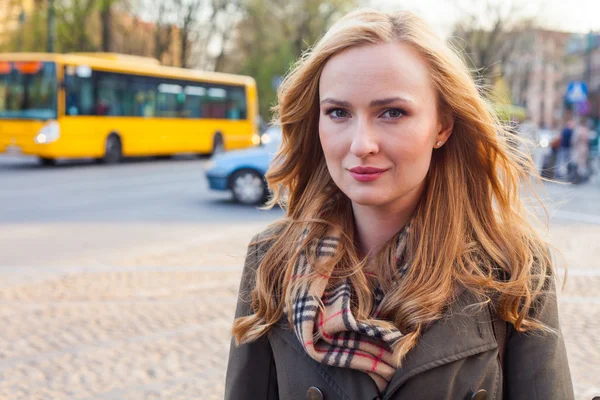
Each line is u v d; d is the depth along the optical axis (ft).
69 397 14.23
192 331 18.10
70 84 67.56
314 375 4.66
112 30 131.85
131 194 48.67
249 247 5.36
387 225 4.91
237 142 89.61
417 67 4.52
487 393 4.57
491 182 5.05
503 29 129.90
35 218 37.45
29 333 17.90
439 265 4.66
